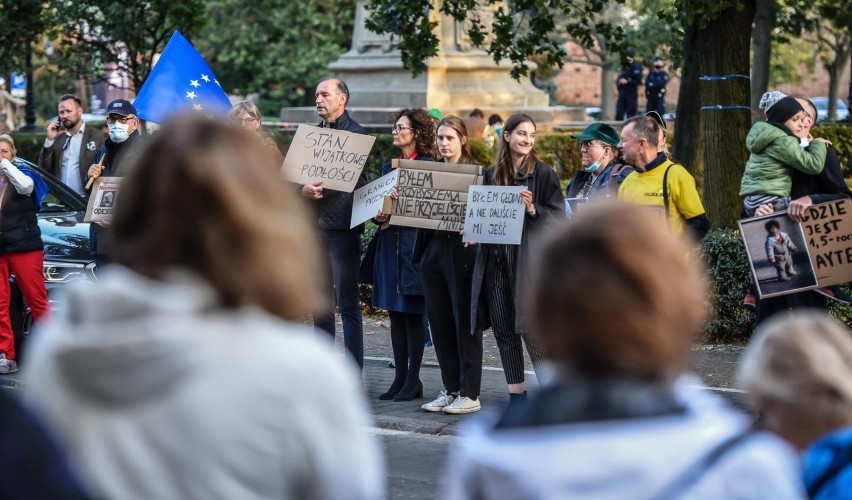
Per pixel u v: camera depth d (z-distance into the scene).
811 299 8.27
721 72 13.70
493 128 22.84
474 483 2.23
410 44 16.42
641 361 2.20
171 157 2.43
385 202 8.89
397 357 9.62
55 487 2.14
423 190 8.84
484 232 8.36
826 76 60.62
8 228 10.45
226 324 2.35
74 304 2.31
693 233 8.03
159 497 2.28
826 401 3.01
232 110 9.37
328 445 2.34
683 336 2.25
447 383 9.07
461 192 8.75
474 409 8.93
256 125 9.39
